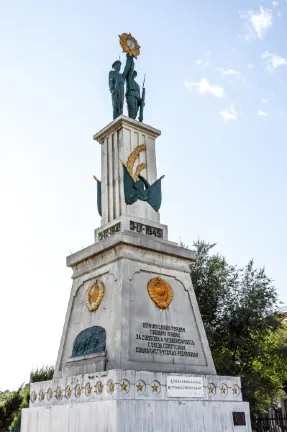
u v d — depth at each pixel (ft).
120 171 43.34
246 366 69.92
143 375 31.94
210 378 35.99
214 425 34.45
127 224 40.14
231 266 75.87
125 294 35.47
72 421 33.09
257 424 65.57
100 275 38.86
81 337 37.52
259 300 71.31
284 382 86.53
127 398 30.50
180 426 32.37
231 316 70.79
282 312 75.36
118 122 44.73
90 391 32.50
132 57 49.67
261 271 74.74
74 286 41.22
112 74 48.91
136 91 48.37
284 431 66.80
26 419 38.27
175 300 38.83
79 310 39.50
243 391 64.75
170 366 35.37
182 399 33.32
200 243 77.51
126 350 33.35
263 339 72.59
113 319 35.12
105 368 33.42
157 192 44.45
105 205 43.78
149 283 37.58
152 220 43.11
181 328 37.93
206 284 73.46
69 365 37.42
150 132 46.47
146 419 30.71
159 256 39.34
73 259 41.60
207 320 71.82
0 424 66.18
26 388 73.00
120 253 37.06
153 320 36.29
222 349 71.41
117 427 29.14
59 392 35.60
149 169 44.98
